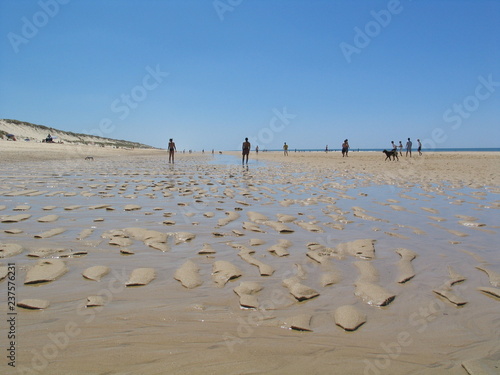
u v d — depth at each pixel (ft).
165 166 68.54
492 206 23.43
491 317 8.27
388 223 18.22
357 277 10.71
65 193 26.23
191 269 10.93
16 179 35.83
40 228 15.47
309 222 18.15
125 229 15.57
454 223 18.35
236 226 16.83
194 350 6.65
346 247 13.78
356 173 52.85
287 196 27.32
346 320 7.89
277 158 127.24
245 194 27.84
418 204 24.12
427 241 14.87
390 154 95.20
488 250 13.64
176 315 8.05
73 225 16.16
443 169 62.54
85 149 147.43
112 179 38.40
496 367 6.31
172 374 5.90
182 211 20.12
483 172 55.26
